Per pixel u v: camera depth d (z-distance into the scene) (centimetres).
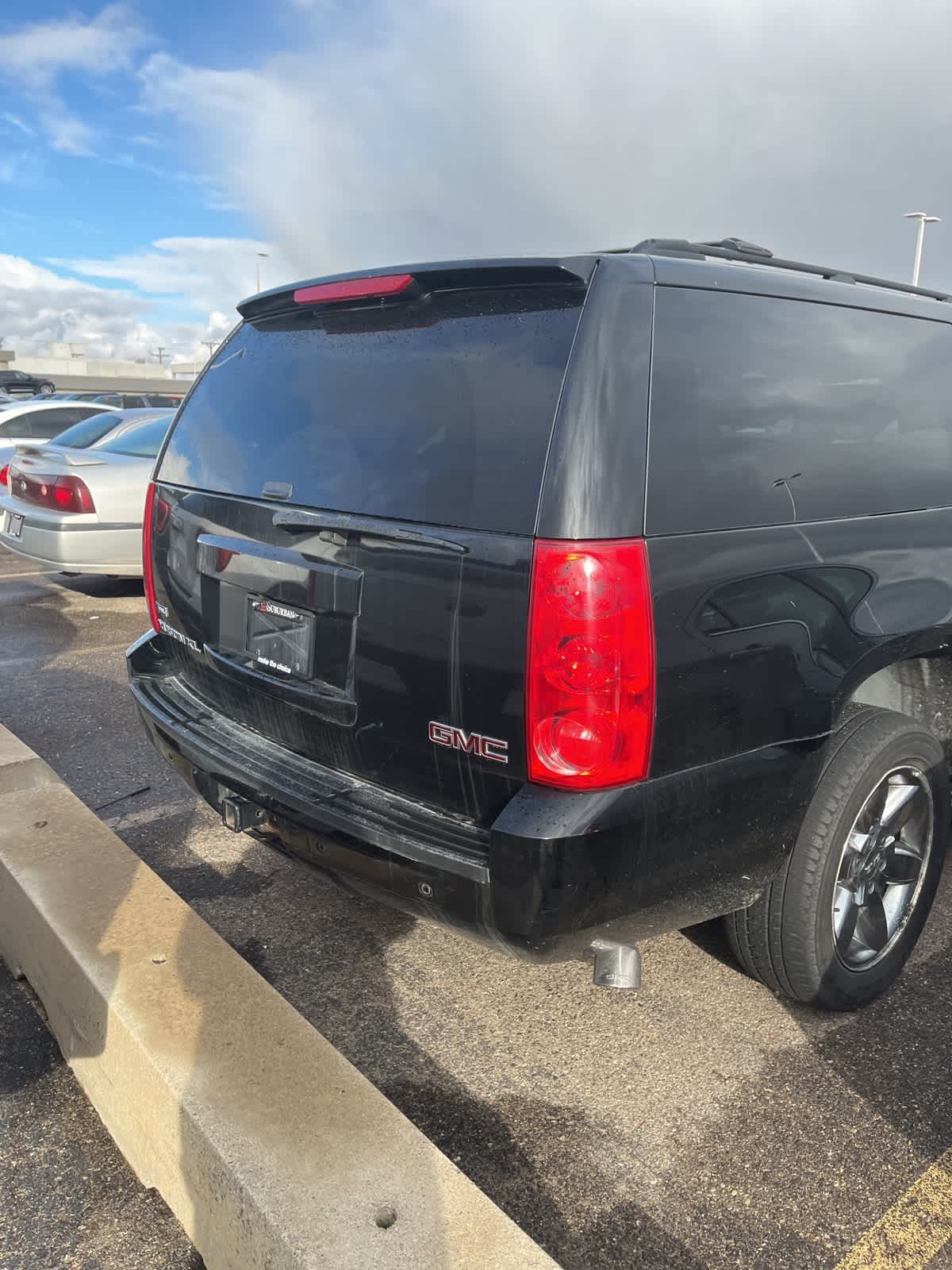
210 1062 211
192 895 346
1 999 287
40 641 702
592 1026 279
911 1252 207
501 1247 170
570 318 216
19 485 794
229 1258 191
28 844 310
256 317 304
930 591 282
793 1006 291
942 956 321
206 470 301
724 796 228
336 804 238
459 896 213
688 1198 220
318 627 249
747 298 250
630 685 205
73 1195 219
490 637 210
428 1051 268
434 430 231
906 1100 252
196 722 297
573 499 203
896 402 293
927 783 293
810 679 245
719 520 226
